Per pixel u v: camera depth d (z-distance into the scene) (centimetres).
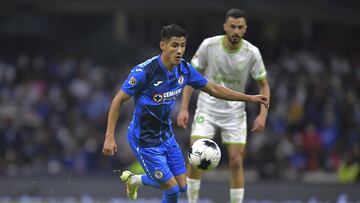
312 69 8575
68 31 9450
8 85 7994
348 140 7219
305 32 9500
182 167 3088
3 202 5634
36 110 7562
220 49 3462
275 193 5734
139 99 2941
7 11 8825
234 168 3500
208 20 9206
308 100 7612
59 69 8331
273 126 7244
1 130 7031
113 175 6234
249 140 6912
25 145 6969
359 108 7825
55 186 5753
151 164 2981
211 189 5684
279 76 8250
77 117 7494
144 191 5609
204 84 3020
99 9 8844
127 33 9238
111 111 2889
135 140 3002
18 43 9238
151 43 9250
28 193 5412
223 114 3525
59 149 7062
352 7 9081
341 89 8088
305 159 6912
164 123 2998
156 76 2897
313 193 5700
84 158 6919
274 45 9356
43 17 9412
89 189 5734
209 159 3025
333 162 6950
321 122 7419
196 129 3550
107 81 8156
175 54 2847
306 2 8975
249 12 8756
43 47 9256
